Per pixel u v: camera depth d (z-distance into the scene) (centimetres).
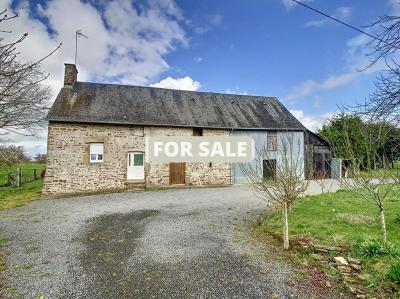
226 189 1551
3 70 287
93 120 1454
